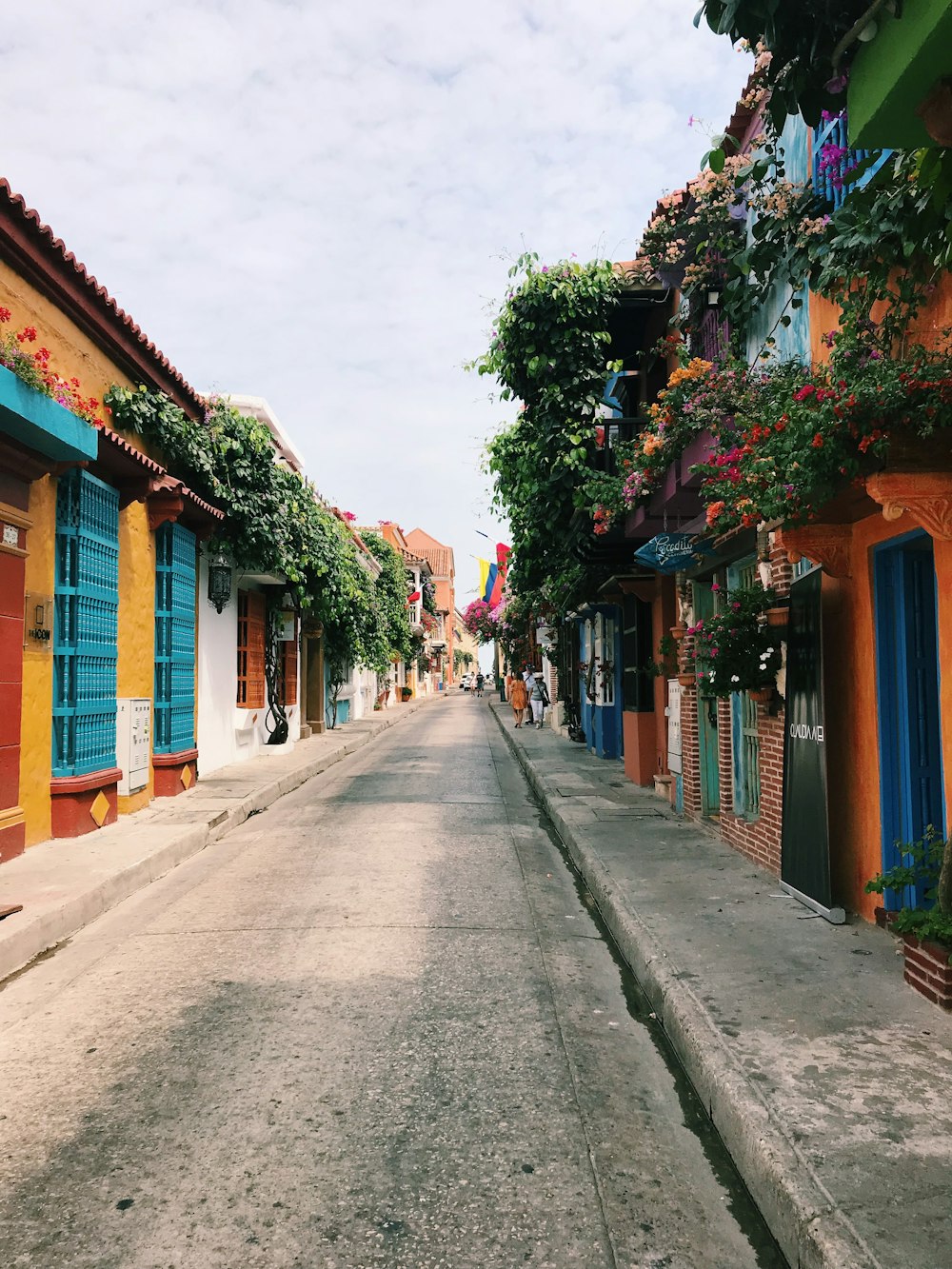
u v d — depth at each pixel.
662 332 11.66
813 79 3.38
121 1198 3.02
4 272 7.75
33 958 5.68
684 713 9.86
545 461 11.52
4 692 7.55
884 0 2.78
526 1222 2.89
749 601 7.09
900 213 4.72
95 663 9.20
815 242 5.94
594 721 17.59
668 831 9.11
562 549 12.87
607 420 11.00
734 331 8.20
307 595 17.77
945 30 2.60
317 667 24.34
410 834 9.67
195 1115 3.59
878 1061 3.71
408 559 49.91
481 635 41.66
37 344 8.34
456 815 11.00
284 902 6.91
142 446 10.75
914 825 5.46
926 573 5.59
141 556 10.68
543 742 20.33
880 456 4.30
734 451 5.54
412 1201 2.99
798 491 4.73
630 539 10.82
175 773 11.39
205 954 5.66
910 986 4.57
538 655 29.34
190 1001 4.84
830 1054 3.78
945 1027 4.06
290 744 18.62
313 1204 2.97
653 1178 3.19
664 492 8.72
